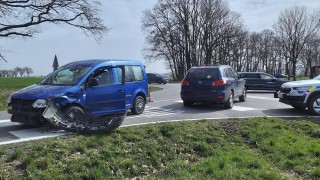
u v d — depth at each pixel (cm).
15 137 800
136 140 748
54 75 980
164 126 855
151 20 6919
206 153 704
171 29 6919
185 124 912
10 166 569
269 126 920
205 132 837
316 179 575
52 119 782
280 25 6819
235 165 620
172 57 7269
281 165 642
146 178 566
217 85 1384
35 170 547
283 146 741
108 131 772
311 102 1213
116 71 1034
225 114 1247
